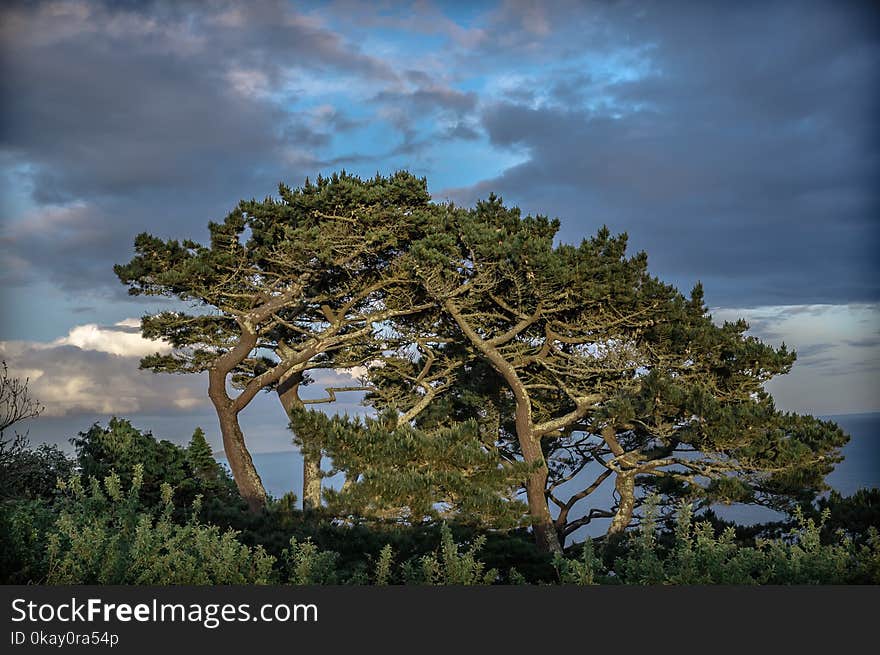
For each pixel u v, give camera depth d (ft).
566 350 75.66
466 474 54.39
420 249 64.64
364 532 45.98
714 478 63.10
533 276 65.82
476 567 29.71
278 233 69.72
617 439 75.82
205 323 76.54
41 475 57.36
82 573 26.11
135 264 68.39
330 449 53.01
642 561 27.07
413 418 87.56
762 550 27.78
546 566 51.65
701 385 68.39
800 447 61.72
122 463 68.90
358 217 67.36
